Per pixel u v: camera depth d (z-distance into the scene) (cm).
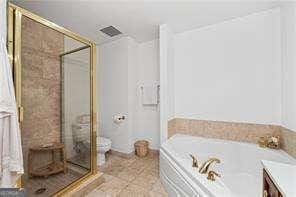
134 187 207
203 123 268
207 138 259
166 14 236
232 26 246
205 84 267
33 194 178
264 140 218
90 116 234
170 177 189
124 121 314
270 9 219
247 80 235
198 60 273
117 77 326
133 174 243
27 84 185
